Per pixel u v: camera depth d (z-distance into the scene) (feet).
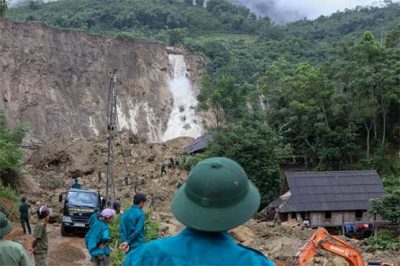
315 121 167.32
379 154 163.63
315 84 172.35
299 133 171.42
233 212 9.10
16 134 130.93
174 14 453.99
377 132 175.22
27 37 272.51
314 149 166.40
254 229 89.04
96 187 140.67
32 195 116.98
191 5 519.60
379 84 165.07
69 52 284.61
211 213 9.05
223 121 161.07
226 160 9.63
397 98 163.73
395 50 171.73
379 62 169.17
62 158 160.76
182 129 292.20
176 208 9.34
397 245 94.48
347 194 118.01
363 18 473.26
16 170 116.26
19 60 263.70
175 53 327.47
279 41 404.57
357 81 162.40
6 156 111.55
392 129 174.50
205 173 9.28
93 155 163.22
